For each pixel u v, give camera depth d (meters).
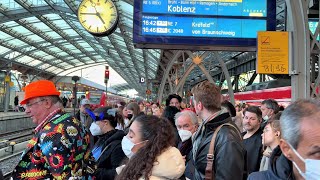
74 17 26.75
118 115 6.40
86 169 3.07
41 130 2.79
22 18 27.73
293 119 1.54
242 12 7.62
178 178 2.19
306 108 1.54
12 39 36.03
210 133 3.06
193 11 7.64
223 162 2.82
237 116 6.93
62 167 2.66
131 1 14.45
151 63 39.66
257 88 21.20
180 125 4.01
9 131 22.36
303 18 6.39
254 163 4.29
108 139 4.07
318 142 1.46
